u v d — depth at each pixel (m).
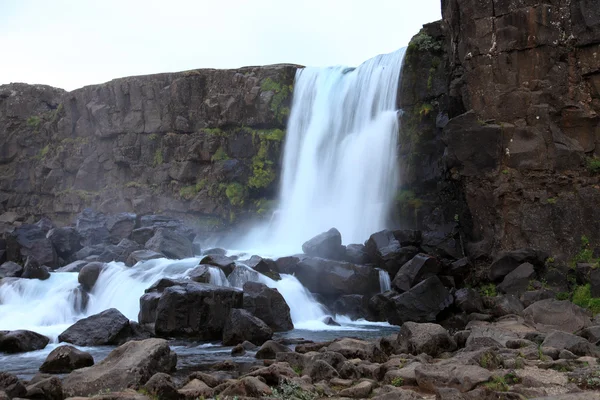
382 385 12.68
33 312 24.33
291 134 39.56
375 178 34.06
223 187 40.41
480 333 17.27
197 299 21.00
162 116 43.97
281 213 38.03
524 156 25.47
